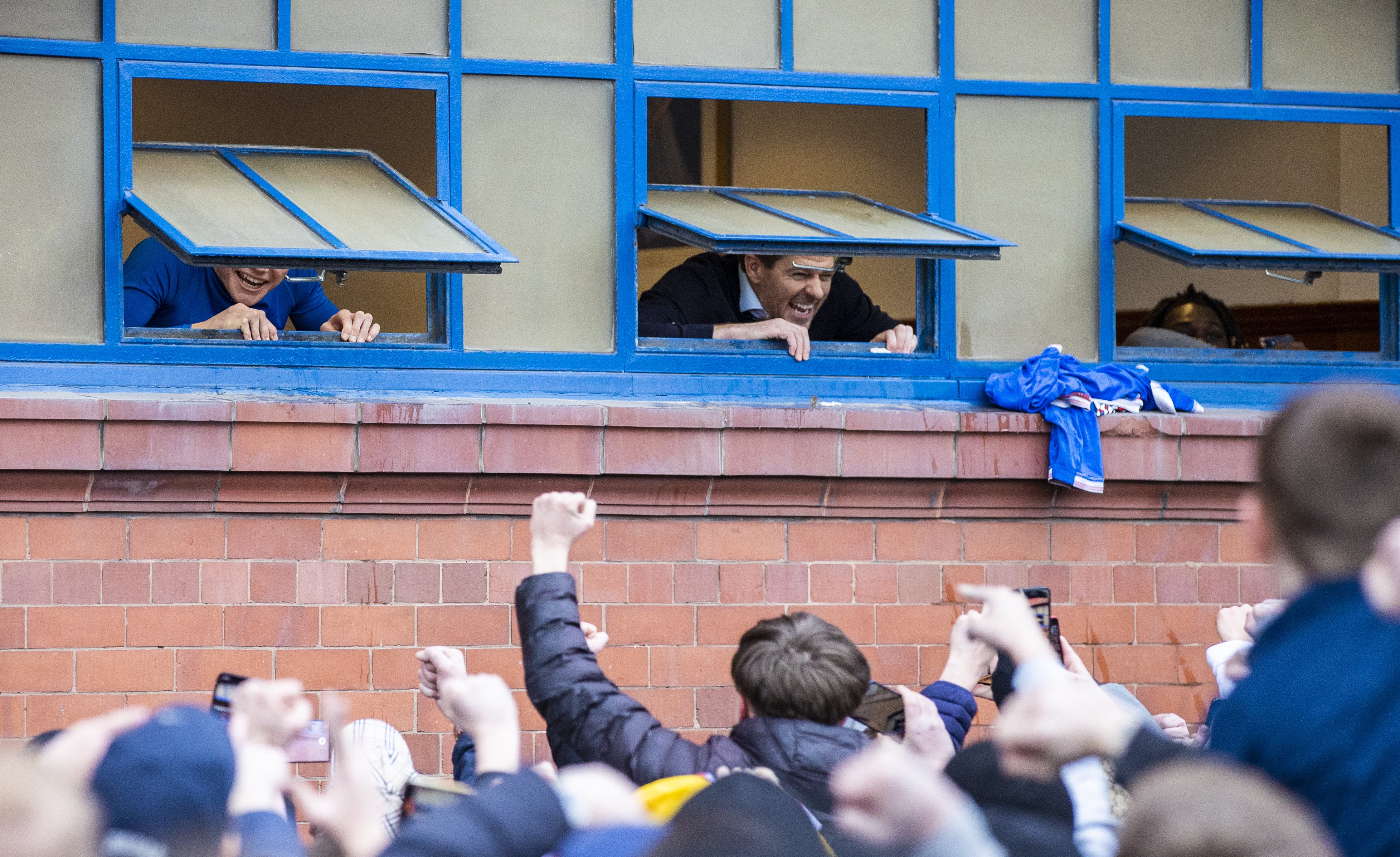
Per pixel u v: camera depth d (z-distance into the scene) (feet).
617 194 39.34
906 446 38.32
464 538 36.58
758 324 40.75
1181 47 42.73
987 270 41.39
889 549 38.63
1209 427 39.70
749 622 37.78
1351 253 40.68
